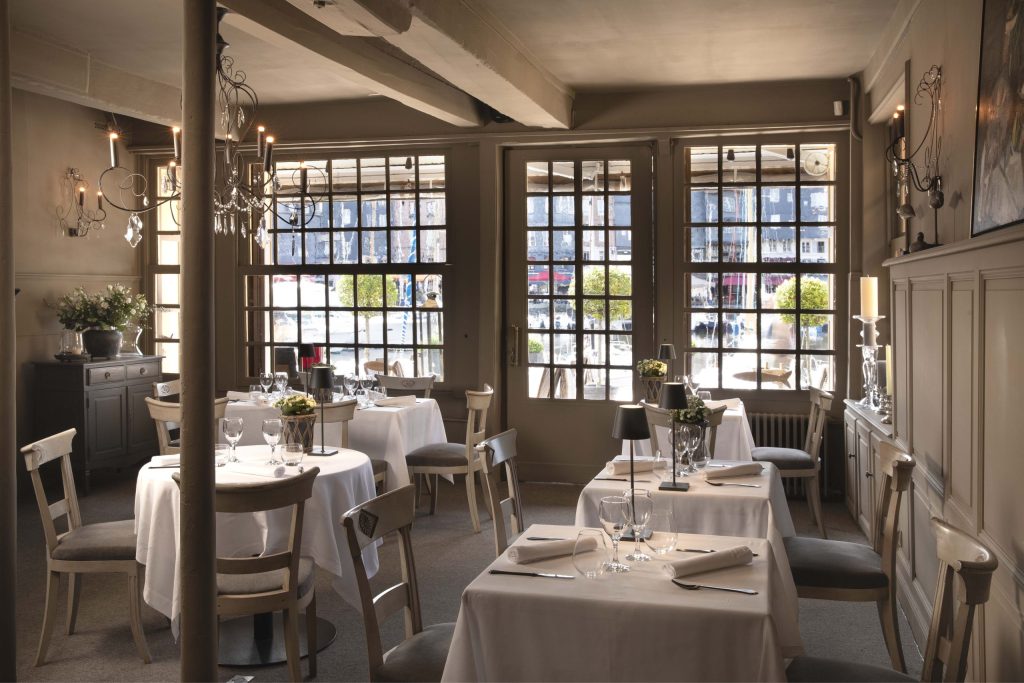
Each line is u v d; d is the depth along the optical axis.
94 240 8.20
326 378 4.98
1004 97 3.02
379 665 2.81
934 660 2.54
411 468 6.41
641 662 2.46
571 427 7.86
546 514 6.64
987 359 2.99
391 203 8.11
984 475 3.03
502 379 8.01
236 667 3.93
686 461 4.39
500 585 2.63
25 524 6.44
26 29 5.76
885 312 6.92
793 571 3.70
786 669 2.69
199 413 3.01
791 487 7.25
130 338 8.30
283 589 3.53
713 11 5.29
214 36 3.05
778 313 7.37
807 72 6.83
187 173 3.02
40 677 3.85
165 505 3.96
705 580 2.66
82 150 8.06
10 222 3.33
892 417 5.06
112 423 7.65
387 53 6.10
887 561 3.64
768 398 7.38
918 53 4.86
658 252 7.51
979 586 2.30
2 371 3.29
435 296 8.05
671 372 7.44
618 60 6.43
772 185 7.33
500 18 5.40
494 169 7.75
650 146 7.60
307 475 3.52
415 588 3.13
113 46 6.14
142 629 4.04
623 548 3.02
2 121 3.30
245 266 8.42
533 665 2.55
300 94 7.71
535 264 7.89
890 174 6.75
